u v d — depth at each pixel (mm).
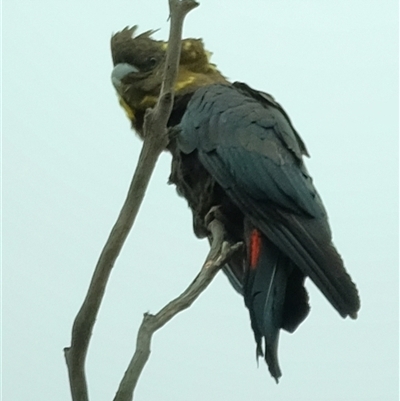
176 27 6270
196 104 9234
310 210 8484
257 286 8094
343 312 7746
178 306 6734
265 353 7719
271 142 8789
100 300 6234
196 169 9125
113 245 6262
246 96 9367
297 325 8258
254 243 8391
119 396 6129
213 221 8977
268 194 8492
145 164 6297
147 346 6328
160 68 9961
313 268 7988
